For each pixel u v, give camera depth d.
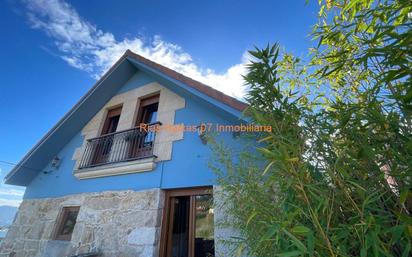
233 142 2.69
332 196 0.75
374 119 0.81
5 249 4.17
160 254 2.71
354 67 1.29
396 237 0.59
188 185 2.88
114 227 3.10
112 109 4.98
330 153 0.89
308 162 0.85
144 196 3.12
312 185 0.75
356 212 0.71
